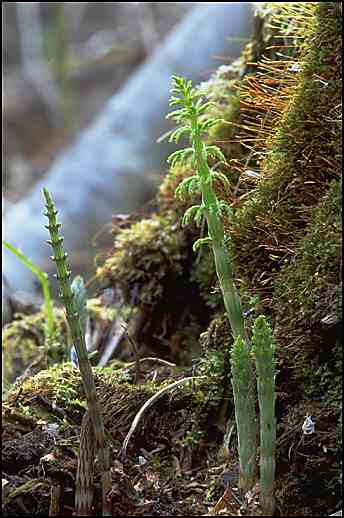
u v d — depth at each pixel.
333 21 0.87
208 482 0.83
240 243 0.87
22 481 0.80
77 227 2.01
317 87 0.86
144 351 1.08
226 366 0.88
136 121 2.11
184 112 0.76
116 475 0.79
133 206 2.05
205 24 2.00
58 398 0.87
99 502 0.79
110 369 0.94
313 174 0.86
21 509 0.79
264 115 0.92
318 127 0.86
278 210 0.86
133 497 0.79
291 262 0.84
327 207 0.82
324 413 0.80
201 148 0.76
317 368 0.82
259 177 0.89
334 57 0.87
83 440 0.77
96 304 1.12
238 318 0.78
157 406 0.88
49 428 0.83
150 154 2.09
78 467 0.77
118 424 0.87
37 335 1.19
